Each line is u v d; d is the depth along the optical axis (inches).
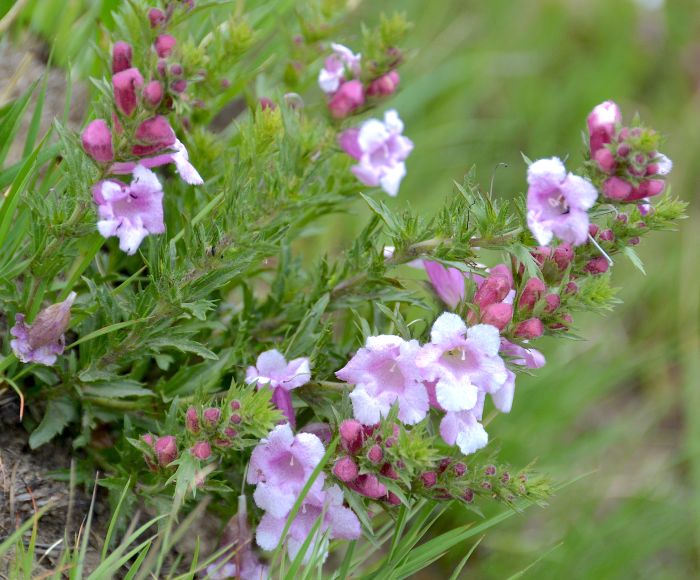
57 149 26.2
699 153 43.0
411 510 26.3
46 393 26.3
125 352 25.8
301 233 28.4
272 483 24.9
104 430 26.7
